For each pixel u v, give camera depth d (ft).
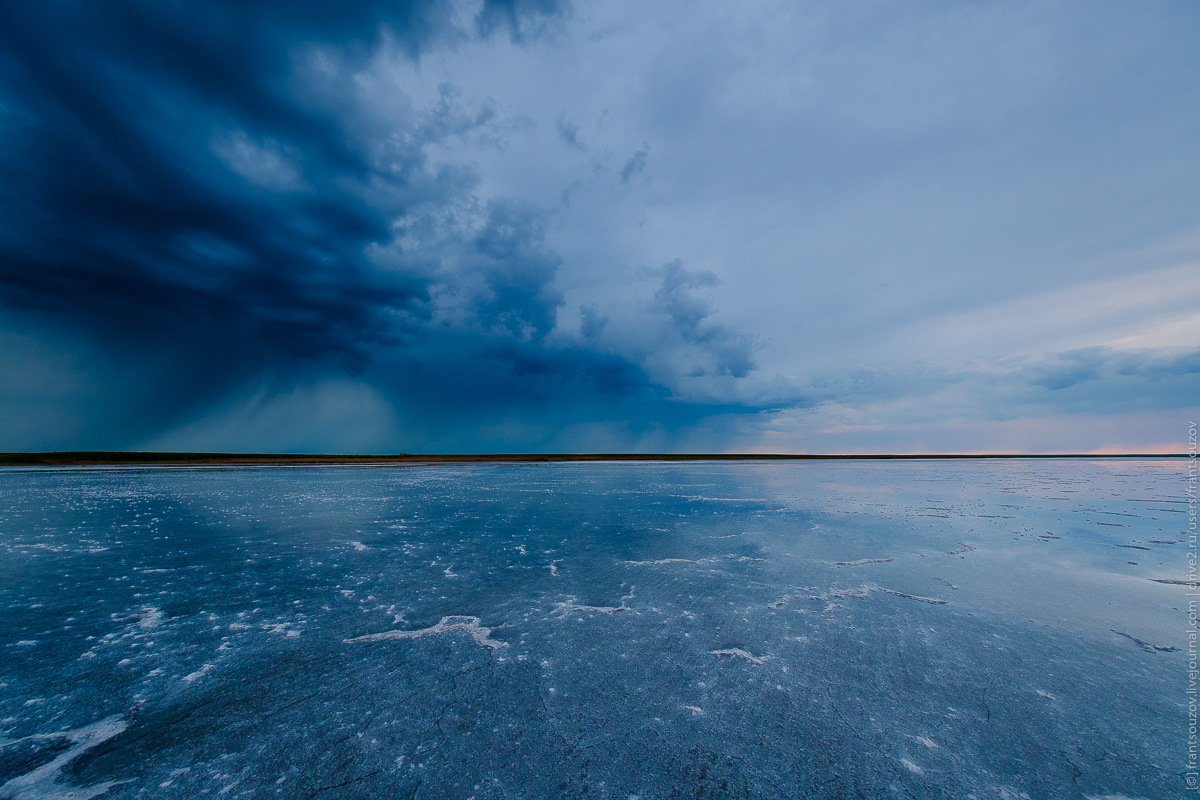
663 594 20.39
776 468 136.15
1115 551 28.68
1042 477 93.35
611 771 9.50
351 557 26.12
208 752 10.07
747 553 27.66
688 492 61.05
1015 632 16.63
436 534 32.48
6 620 17.08
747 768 9.64
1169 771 9.62
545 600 19.57
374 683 12.91
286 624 16.92
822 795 8.93
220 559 25.49
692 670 13.73
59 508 42.04
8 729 10.80
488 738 10.53
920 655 14.83
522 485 70.23
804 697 12.32
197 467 111.96
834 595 20.44
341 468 115.65
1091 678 13.50
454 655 14.60
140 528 33.45
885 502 50.98
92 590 20.35
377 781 9.20
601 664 14.05
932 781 9.33
